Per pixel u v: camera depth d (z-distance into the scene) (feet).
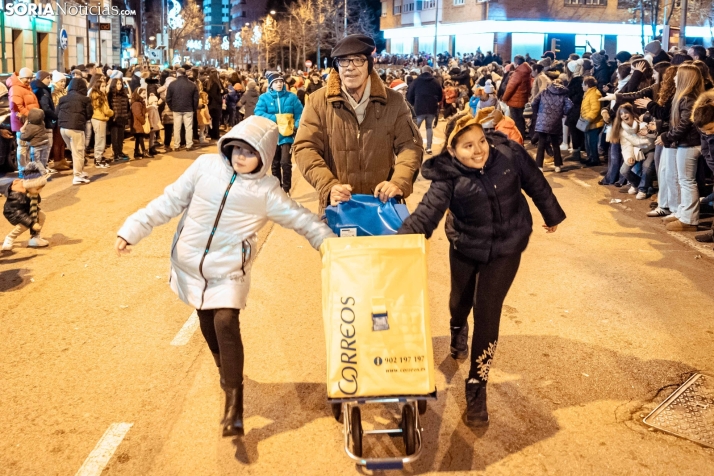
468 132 12.81
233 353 13.14
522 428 13.93
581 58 59.77
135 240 13.06
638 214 32.42
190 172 13.21
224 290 13.12
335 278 11.55
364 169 15.47
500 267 13.57
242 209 12.98
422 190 40.01
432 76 50.98
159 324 19.30
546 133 43.96
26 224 26.35
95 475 12.44
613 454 13.05
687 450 13.16
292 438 13.61
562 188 39.19
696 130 27.91
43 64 117.80
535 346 17.69
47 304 20.88
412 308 11.44
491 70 89.97
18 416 14.42
